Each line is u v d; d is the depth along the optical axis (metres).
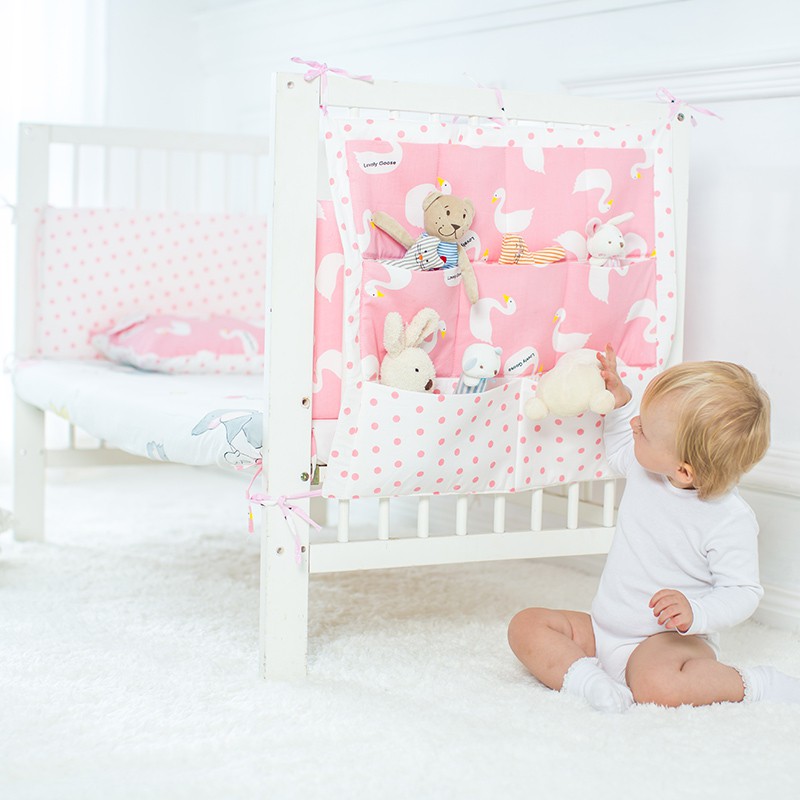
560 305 1.71
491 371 1.63
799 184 1.92
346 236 1.55
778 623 1.97
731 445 1.47
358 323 1.56
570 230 1.72
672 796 1.18
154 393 2.00
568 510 1.81
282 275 1.53
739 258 2.03
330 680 1.57
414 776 1.23
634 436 1.58
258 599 2.02
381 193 1.58
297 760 1.27
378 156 1.58
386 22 2.74
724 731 1.38
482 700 1.49
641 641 1.58
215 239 2.76
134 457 2.68
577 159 1.72
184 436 1.70
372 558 1.63
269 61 3.21
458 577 2.23
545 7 2.31
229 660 1.65
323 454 1.59
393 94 1.61
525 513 2.41
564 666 1.55
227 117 3.43
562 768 1.25
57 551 2.40
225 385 2.19
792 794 1.20
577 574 2.28
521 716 1.43
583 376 1.64
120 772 1.23
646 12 2.13
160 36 3.46
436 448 1.61
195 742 1.32
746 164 2.00
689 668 1.49
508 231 1.69
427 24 2.62
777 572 1.98
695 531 1.54
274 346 1.53
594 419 1.75
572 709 1.46
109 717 1.40
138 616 1.89
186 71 3.52
